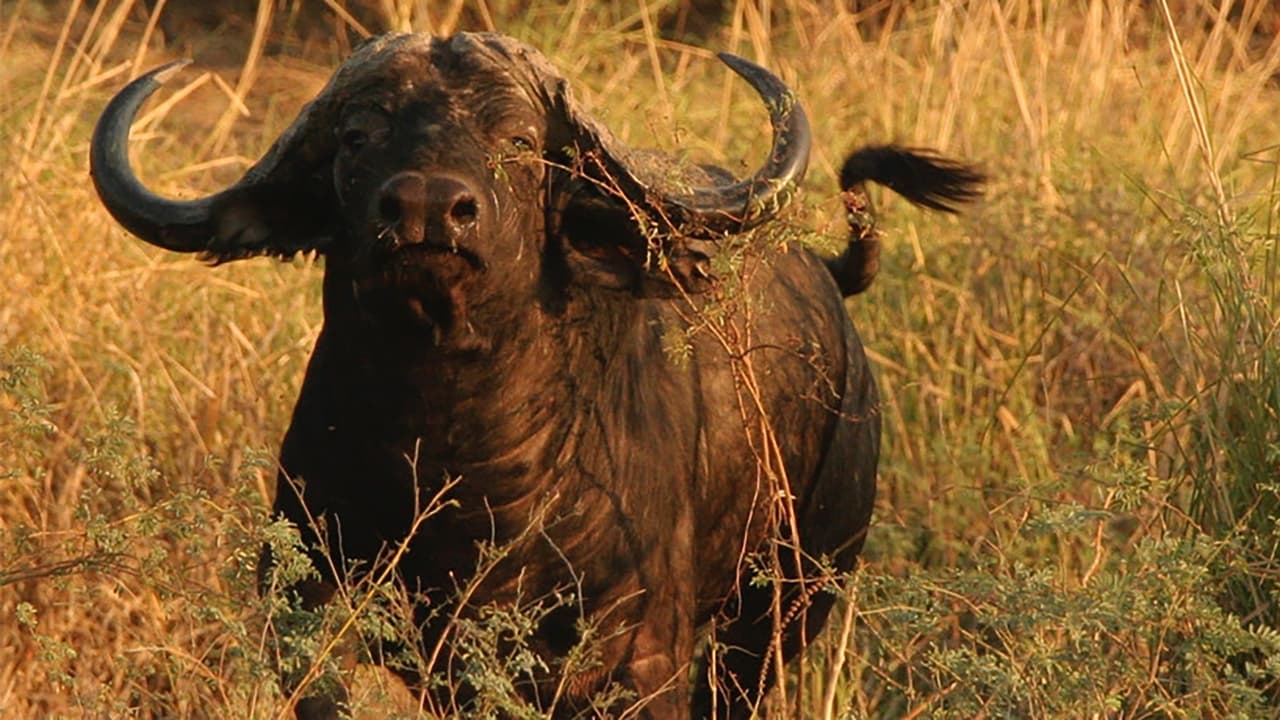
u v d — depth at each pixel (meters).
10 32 29.27
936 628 15.43
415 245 11.88
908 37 35.53
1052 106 28.64
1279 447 15.77
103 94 30.92
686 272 13.96
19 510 17.80
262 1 28.83
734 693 17.61
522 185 12.93
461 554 13.71
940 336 23.78
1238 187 26.41
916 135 27.84
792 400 16.52
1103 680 13.52
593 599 14.00
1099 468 18.73
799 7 37.88
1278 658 13.74
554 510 13.75
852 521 17.98
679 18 39.28
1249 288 17.81
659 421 14.59
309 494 13.92
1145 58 31.31
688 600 14.73
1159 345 21.41
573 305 13.61
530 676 13.34
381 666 14.27
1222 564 15.77
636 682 14.09
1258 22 36.75
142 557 16.12
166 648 14.22
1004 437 21.83
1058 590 14.27
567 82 13.17
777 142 13.88
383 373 13.13
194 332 22.30
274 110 34.34
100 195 13.78
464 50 12.86
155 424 20.17
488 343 12.98
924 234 24.95
